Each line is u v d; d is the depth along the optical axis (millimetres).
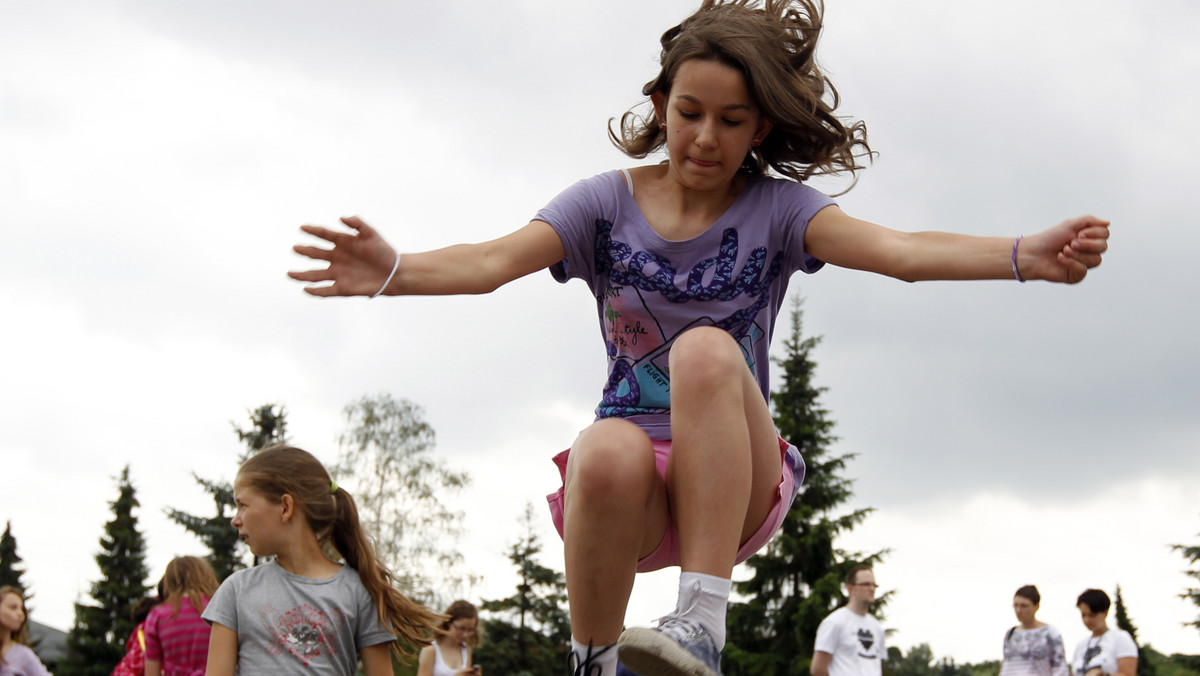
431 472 36750
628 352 2410
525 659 37188
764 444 2189
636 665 1926
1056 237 1895
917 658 51312
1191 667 31469
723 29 2209
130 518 43750
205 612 3852
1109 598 8641
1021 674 8570
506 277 2262
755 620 32156
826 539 32219
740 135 2223
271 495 3943
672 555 2354
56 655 44750
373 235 2029
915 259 2078
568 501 2150
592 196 2391
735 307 2357
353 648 3945
